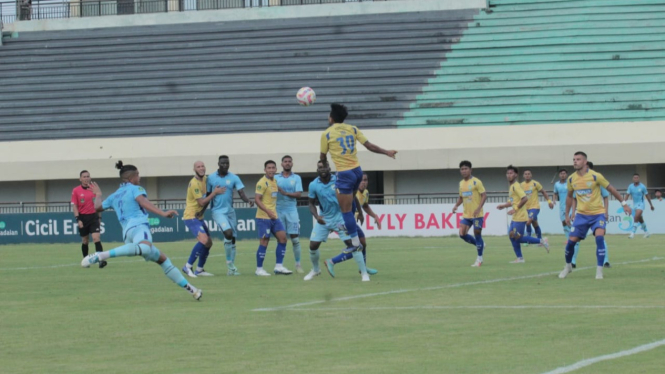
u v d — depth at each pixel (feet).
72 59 205.87
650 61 181.37
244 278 70.74
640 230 145.18
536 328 40.19
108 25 213.87
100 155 173.47
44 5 223.10
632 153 157.89
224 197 73.92
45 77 200.64
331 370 31.48
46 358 34.76
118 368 32.53
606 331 39.04
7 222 149.79
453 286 60.29
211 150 170.19
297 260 76.33
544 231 146.61
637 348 34.68
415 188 169.27
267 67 194.90
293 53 197.26
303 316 45.37
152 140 173.58
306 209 147.33
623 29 190.39
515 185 83.82
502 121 174.09
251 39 203.82
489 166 161.58
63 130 185.16
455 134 165.78
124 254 51.11
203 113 185.16
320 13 207.41
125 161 170.40
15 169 173.17
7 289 63.87
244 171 167.43
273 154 166.40
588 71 181.37
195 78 194.49
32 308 51.57
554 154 159.53
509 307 47.73
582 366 31.22
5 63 206.80
